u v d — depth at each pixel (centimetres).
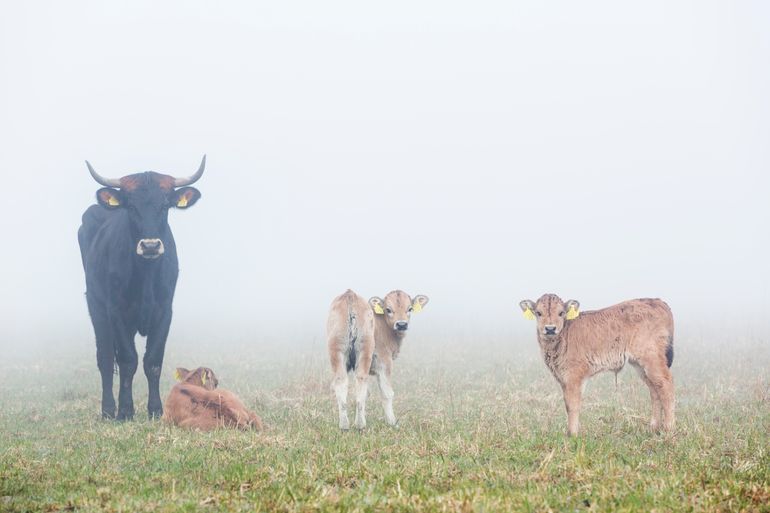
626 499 722
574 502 729
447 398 1499
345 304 1210
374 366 1288
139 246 1334
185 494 779
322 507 709
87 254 1516
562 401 1403
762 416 1227
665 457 919
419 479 809
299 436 1088
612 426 1152
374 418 1311
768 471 827
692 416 1216
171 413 1188
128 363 1385
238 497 757
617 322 1125
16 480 860
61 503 767
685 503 708
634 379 1577
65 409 1480
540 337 1139
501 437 1044
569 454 917
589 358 1125
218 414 1156
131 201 1368
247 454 961
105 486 828
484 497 725
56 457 991
